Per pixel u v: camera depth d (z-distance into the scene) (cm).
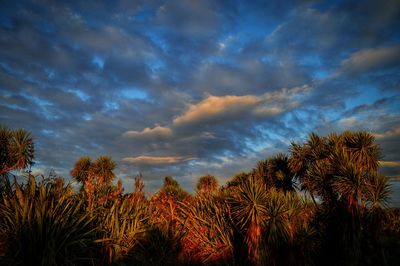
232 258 1086
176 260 1029
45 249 605
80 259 670
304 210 1212
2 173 923
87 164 1655
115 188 1075
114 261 829
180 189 1566
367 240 1303
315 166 1486
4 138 1131
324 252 1298
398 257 1306
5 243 613
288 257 1034
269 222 1054
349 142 1512
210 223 1157
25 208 641
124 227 906
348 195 1298
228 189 1333
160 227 1047
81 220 705
